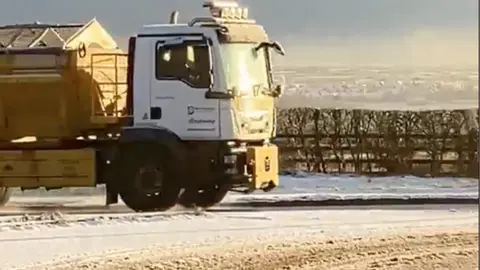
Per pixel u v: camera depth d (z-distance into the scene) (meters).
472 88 84.69
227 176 51.75
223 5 52.72
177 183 52.62
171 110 52.38
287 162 75.81
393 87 86.00
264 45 53.12
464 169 72.88
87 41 55.66
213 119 51.75
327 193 63.84
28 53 54.72
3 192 57.66
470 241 43.12
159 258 39.06
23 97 54.88
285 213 52.53
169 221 48.88
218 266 37.50
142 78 52.72
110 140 54.34
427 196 60.62
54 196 66.19
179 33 52.09
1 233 45.22
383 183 69.56
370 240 43.34
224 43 51.69
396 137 74.25
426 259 39.03
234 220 49.41
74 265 37.59
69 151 53.75
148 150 52.84
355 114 75.12
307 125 75.81
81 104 54.53
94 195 66.50
